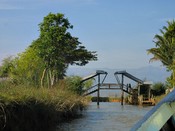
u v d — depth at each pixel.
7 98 15.80
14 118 15.94
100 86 62.88
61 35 48.69
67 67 57.03
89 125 27.11
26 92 19.55
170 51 54.31
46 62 47.12
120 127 26.30
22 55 47.44
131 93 64.81
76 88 46.28
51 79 46.88
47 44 48.34
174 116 4.12
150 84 63.94
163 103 4.15
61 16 49.56
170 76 56.56
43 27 49.75
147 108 50.91
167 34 54.56
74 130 23.81
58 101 26.61
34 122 18.08
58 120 24.52
